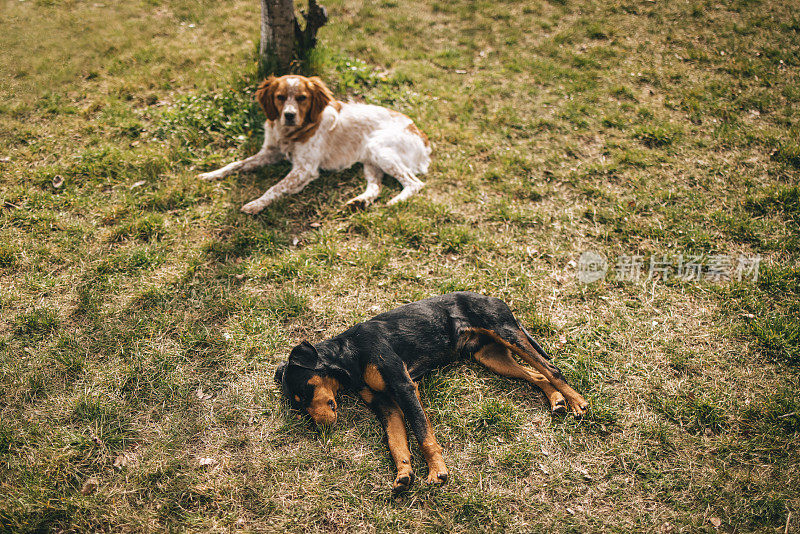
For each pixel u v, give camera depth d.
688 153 5.77
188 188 4.98
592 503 2.79
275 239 4.51
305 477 2.87
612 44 8.12
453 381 3.38
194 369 3.42
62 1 8.77
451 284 4.11
